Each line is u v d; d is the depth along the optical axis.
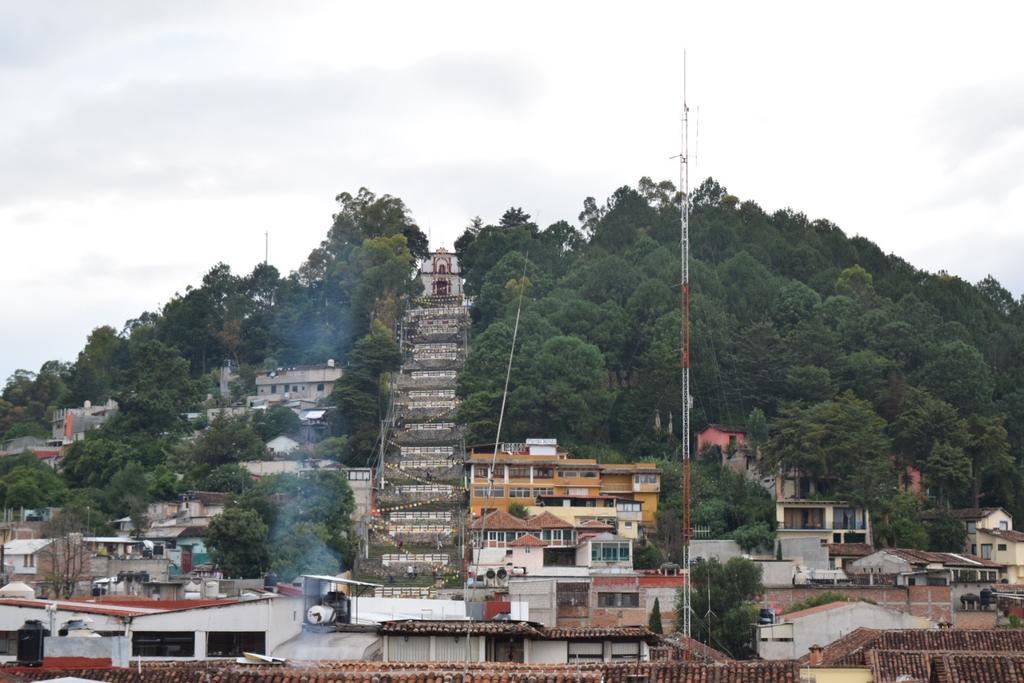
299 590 90.94
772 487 198.50
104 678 59.19
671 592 144.62
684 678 64.69
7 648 72.50
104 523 192.62
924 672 75.38
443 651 73.75
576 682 52.12
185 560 166.50
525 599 144.62
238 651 76.00
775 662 68.31
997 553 182.88
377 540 188.12
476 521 181.75
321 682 53.44
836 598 141.50
